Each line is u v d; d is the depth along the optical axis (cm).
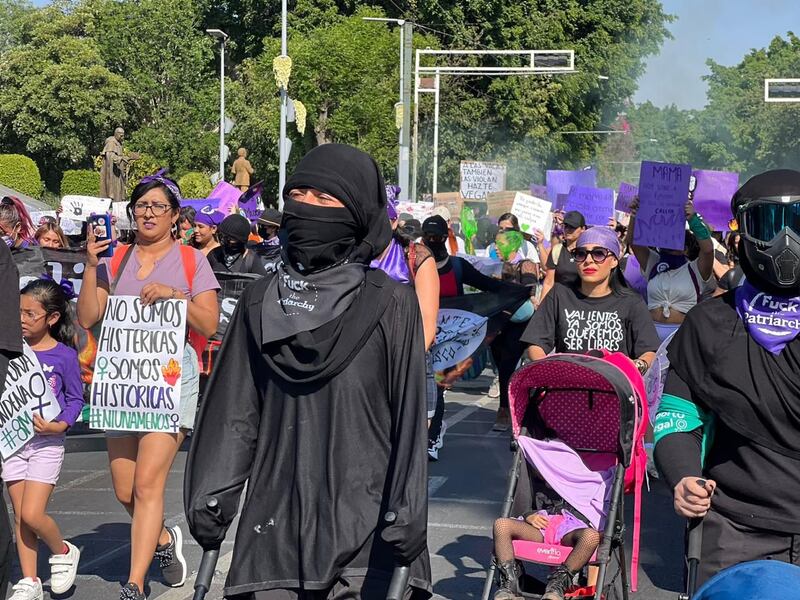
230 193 1675
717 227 1072
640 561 682
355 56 4197
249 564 328
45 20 5631
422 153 4731
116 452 564
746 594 261
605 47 5172
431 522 761
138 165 4859
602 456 519
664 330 877
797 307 334
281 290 330
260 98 4531
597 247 630
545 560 491
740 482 338
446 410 1270
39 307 570
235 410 337
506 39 4841
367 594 320
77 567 639
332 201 326
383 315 327
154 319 548
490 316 980
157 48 5331
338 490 321
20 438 559
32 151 5438
